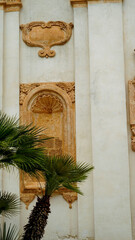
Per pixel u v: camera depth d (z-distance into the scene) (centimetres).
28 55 1836
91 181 1714
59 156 1429
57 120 1830
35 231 1246
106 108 1733
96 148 1711
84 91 1777
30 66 1827
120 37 1778
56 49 1833
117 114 1727
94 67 1764
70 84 1797
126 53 1788
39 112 1841
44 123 1834
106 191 1686
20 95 1800
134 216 1686
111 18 1797
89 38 1786
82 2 1841
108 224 1669
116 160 1700
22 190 1741
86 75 1784
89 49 1778
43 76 1816
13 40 1834
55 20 1861
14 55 1822
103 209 1677
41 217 1255
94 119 1730
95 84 1753
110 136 1716
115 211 1673
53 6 1872
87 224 1692
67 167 1266
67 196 1720
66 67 1817
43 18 1866
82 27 1822
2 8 1850
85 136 1745
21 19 1869
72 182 1350
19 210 1720
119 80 1747
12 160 1165
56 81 1809
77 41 1811
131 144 1723
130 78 1773
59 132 1817
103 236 1662
